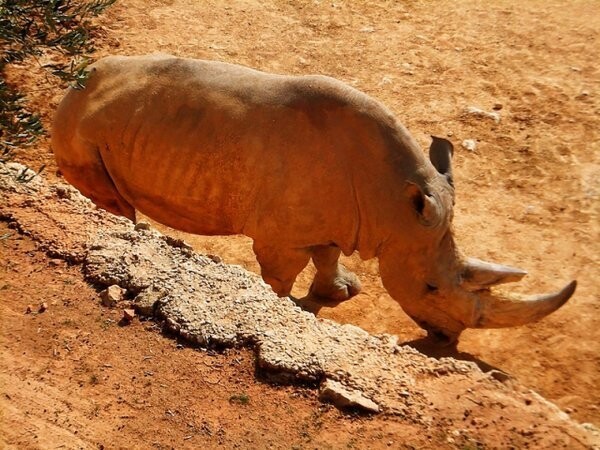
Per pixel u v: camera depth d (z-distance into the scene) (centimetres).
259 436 606
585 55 1581
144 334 694
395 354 686
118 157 939
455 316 902
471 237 1158
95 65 961
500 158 1319
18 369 648
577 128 1382
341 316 1010
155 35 1594
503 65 1559
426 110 1425
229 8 1725
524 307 889
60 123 966
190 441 599
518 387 681
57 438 589
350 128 858
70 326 695
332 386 640
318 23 1691
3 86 575
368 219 877
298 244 909
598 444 611
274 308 714
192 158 900
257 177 878
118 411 620
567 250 1137
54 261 764
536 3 1772
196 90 908
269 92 888
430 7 1769
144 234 796
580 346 966
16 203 830
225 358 674
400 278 898
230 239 1148
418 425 619
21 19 573
